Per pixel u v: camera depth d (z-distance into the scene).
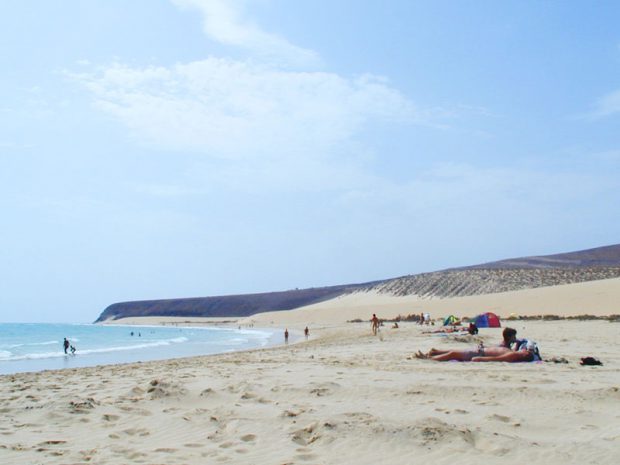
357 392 8.74
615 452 5.37
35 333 97.81
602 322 36.41
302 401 8.20
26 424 7.20
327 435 6.09
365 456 5.48
